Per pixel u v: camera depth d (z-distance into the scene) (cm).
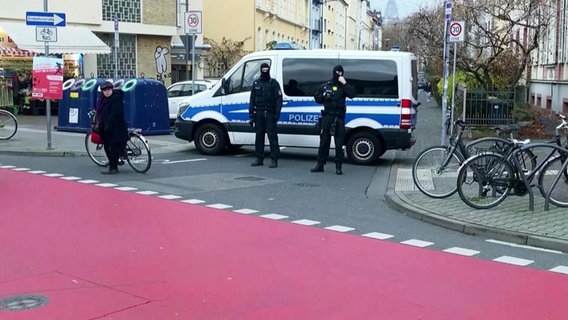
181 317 466
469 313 487
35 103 2503
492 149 901
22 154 1393
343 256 641
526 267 620
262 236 716
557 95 2206
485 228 745
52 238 688
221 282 549
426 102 4028
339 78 1186
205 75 3638
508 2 1927
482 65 2041
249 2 3847
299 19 5388
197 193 977
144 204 885
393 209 891
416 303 507
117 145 1138
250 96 1282
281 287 539
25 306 482
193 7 3266
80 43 2556
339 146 1196
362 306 497
